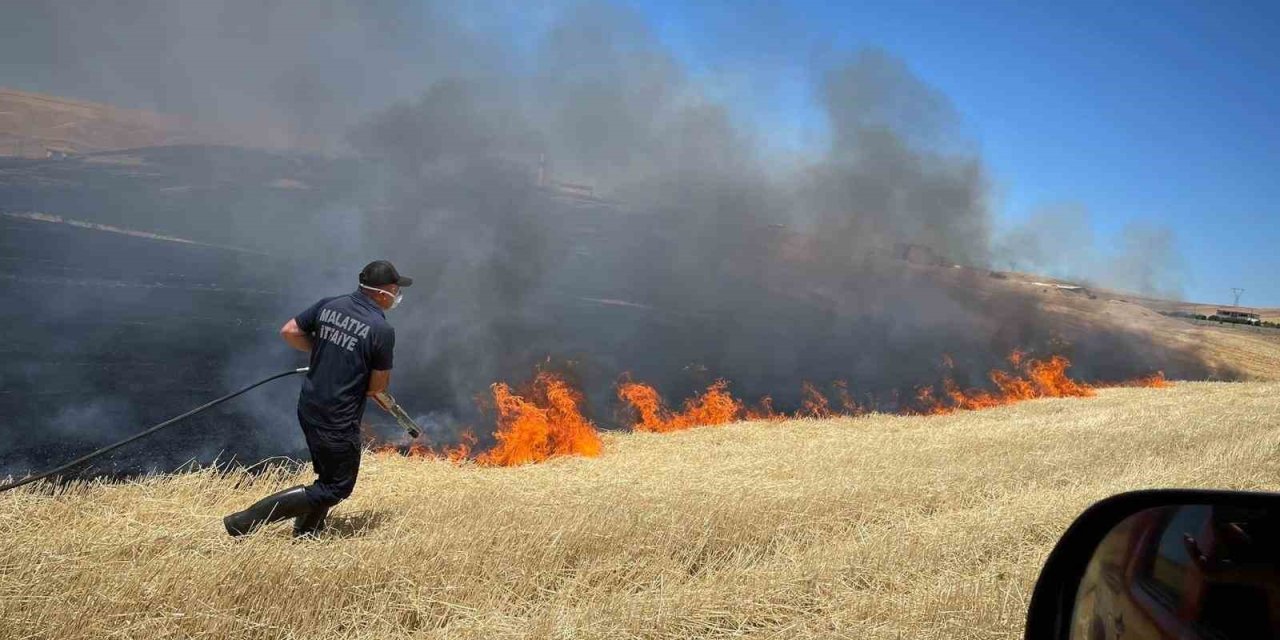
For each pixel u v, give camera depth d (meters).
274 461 7.80
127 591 4.32
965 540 6.04
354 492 6.86
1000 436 11.17
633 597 4.80
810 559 5.53
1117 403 18.20
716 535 6.04
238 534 5.43
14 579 4.38
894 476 8.09
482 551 5.22
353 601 4.67
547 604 4.77
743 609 4.84
